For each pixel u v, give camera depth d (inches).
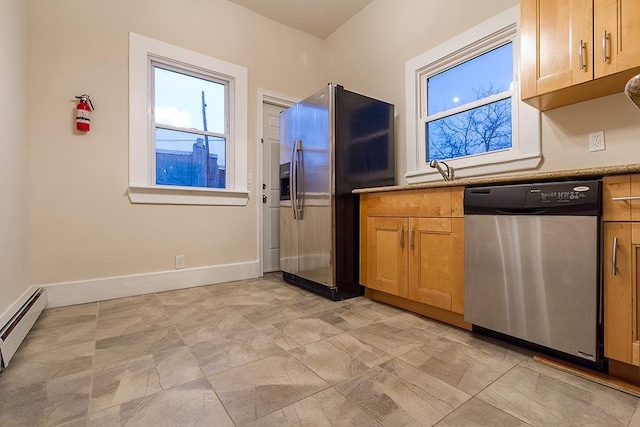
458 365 51.4
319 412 39.4
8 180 64.6
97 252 91.3
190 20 109.0
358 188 97.6
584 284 47.2
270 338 62.9
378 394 43.3
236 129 118.9
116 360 53.7
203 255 110.9
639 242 42.9
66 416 38.7
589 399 41.8
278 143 134.6
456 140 96.3
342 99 94.7
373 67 120.9
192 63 108.9
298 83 137.4
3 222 61.0
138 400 42.1
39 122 83.3
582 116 67.6
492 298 58.8
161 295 96.3
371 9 121.5
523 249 54.3
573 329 48.3
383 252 84.5
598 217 46.1
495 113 86.4
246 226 121.2
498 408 39.9
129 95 96.3
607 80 56.9
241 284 111.4
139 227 98.3
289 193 112.0
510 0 79.9
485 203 59.8
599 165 65.2
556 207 50.1
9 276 64.0
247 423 37.4
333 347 58.6
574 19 59.0
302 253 103.7
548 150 72.6
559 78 60.9
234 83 119.3
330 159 92.0
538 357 53.1
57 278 85.4
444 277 68.6
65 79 87.0
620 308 44.5
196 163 113.0
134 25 97.9
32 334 65.2
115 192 94.2
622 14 53.4
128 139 96.1
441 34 96.4
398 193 80.0
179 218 106.0
